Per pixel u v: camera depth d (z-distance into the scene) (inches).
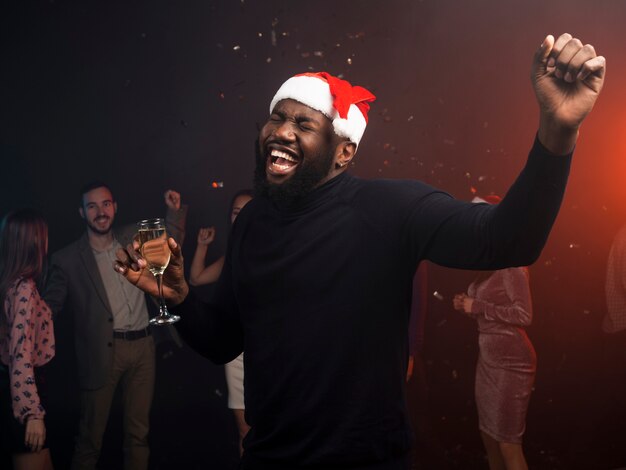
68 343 199.9
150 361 161.8
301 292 58.1
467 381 216.4
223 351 68.1
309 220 59.2
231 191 237.1
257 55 236.7
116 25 228.1
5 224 136.7
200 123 235.0
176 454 182.2
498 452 140.3
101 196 160.1
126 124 230.5
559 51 44.5
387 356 57.5
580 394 207.3
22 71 222.7
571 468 165.8
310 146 58.9
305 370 57.3
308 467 57.5
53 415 195.2
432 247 54.6
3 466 135.1
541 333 226.2
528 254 48.4
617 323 170.6
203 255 176.6
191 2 231.9
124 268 61.1
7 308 132.6
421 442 156.0
